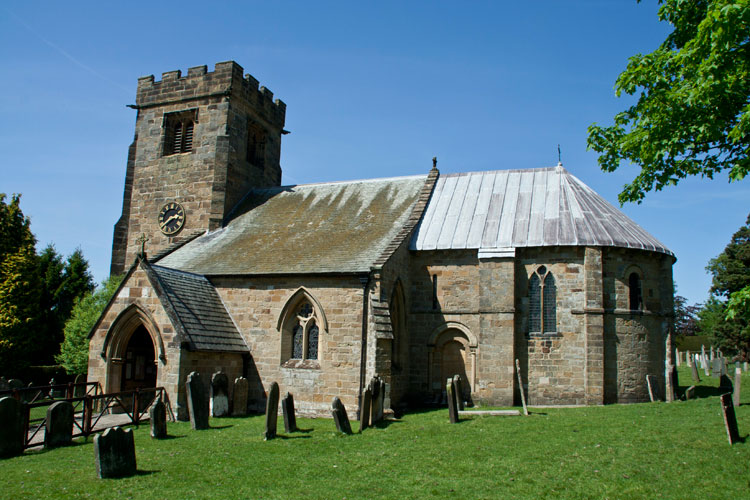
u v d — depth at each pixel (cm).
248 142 4319
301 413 2814
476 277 3200
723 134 1634
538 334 3047
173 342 2538
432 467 1647
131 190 4181
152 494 1403
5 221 5644
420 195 3625
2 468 1622
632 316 3036
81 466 1648
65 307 7025
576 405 2923
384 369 2720
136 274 2678
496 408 2880
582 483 1476
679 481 1465
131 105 4266
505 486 1466
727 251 6762
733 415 1794
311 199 3919
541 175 3634
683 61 1605
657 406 2645
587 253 3017
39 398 3350
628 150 1836
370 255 2988
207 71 4103
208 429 2227
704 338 9050
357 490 1446
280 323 2944
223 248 3488
